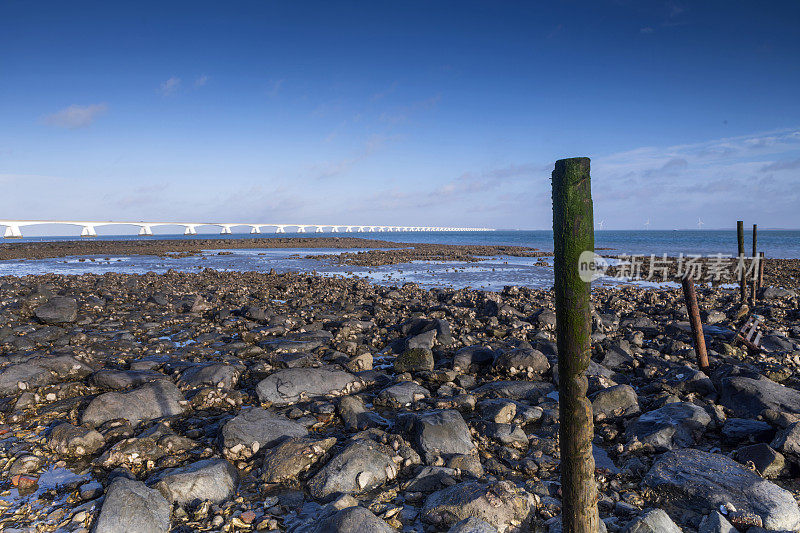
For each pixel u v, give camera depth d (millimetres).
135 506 5820
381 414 9859
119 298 24188
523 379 11961
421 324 16297
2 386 10641
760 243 91562
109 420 9141
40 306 18156
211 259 61844
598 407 9461
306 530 5617
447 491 6391
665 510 6230
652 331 16625
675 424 8164
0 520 6148
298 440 7844
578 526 4434
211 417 9719
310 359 13227
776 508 5684
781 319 18391
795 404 8688
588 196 4035
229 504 6465
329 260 58312
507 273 42281
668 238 127062
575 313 4148
